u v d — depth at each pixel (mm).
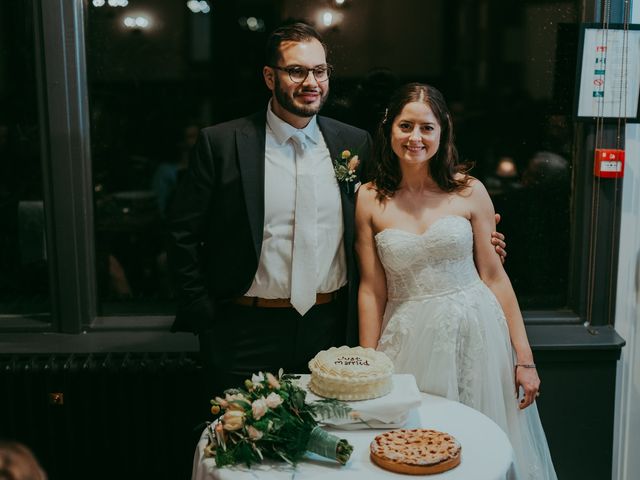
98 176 3275
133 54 3186
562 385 3086
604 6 2996
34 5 3057
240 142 2576
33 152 3207
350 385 2158
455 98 3184
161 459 3115
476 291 2623
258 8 3146
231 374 2682
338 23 3137
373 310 2674
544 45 3131
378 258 2674
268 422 1990
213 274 2650
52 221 3211
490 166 3225
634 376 3213
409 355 2586
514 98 3178
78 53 3107
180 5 3154
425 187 2662
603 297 3211
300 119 2568
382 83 3160
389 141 2633
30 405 3025
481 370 2578
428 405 2369
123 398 3057
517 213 3256
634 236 3172
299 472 1976
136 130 3242
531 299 3324
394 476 1941
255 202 2559
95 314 3346
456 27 3131
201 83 3207
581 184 3182
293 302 2584
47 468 3098
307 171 2578
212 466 2027
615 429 3236
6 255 3307
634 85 3039
